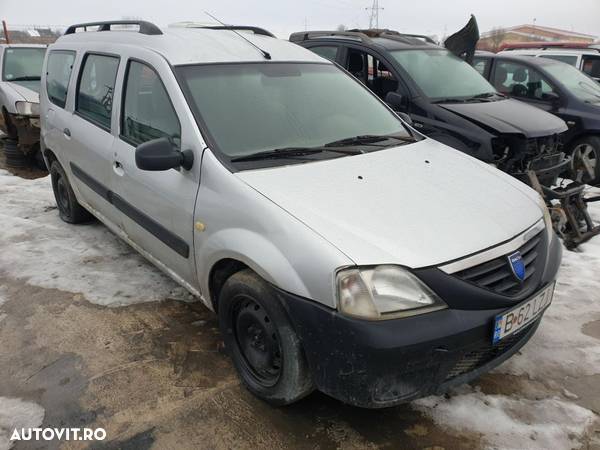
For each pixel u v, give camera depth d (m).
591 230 4.59
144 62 3.24
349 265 2.04
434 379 2.13
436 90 5.55
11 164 7.43
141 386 2.71
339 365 2.08
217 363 2.89
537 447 2.30
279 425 2.44
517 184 2.98
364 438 2.36
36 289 3.70
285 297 2.19
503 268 2.29
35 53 8.64
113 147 3.48
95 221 5.05
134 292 3.65
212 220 2.57
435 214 2.39
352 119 3.29
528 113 5.33
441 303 2.08
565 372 2.81
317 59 3.69
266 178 2.52
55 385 2.72
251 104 3.00
